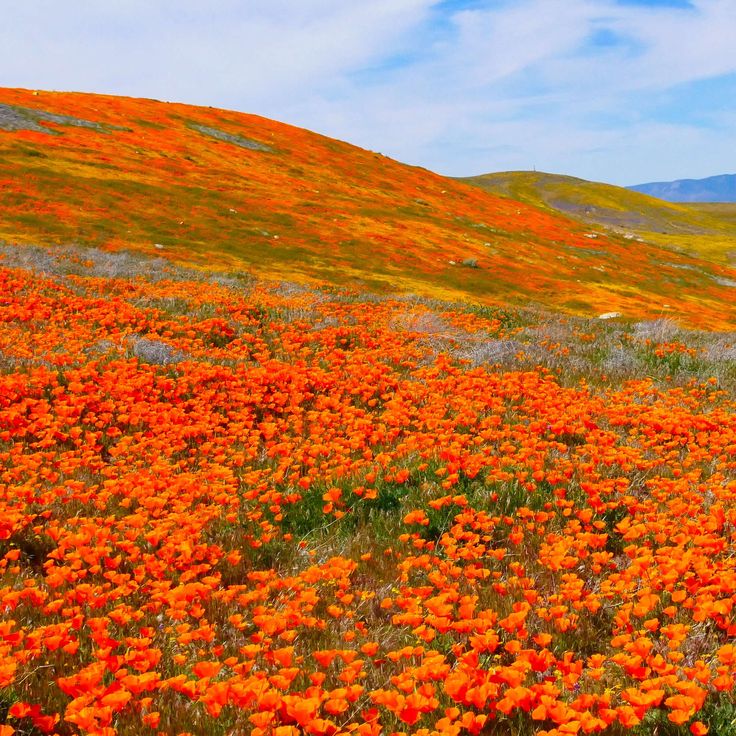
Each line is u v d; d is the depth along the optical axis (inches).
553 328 668.7
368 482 241.6
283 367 410.0
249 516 217.3
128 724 117.5
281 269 1471.5
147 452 283.1
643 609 140.8
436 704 104.9
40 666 131.0
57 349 434.3
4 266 797.2
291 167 2893.7
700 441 286.4
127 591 159.9
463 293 1573.6
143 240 1466.5
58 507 228.4
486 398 347.9
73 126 2420.0
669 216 5748.0
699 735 102.7
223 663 129.5
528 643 146.6
